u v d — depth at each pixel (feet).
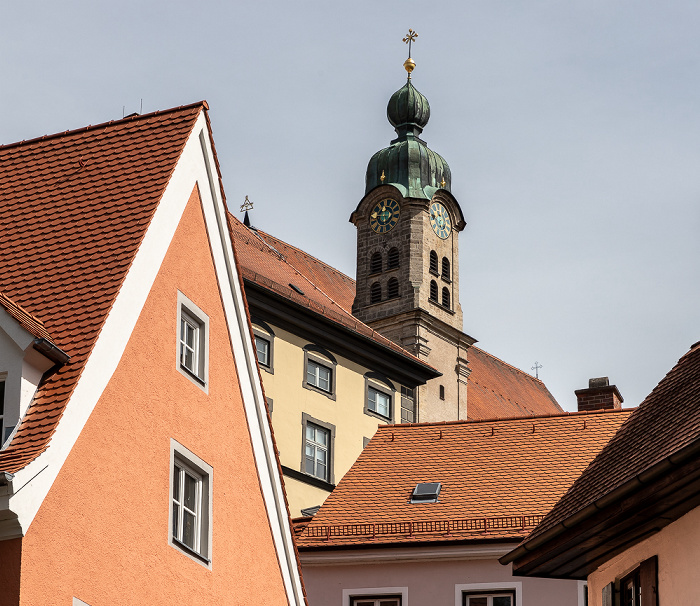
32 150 81.51
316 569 104.42
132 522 68.08
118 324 68.33
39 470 60.13
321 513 108.17
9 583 58.75
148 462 70.38
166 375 73.67
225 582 77.15
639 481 64.59
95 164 78.43
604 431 115.85
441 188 304.50
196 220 79.30
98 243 71.56
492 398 304.91
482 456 114.32
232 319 82.28
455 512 106.52
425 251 297.53
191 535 75.56
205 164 80.79
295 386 183.11
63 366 64.18
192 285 77.92
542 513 104.99
